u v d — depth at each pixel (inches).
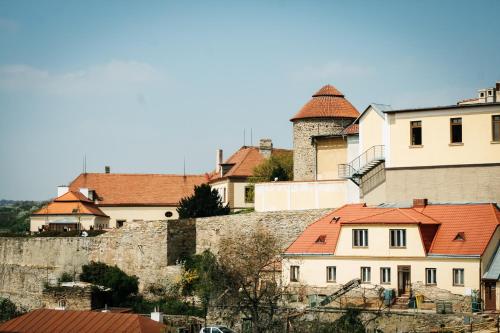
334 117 4269.2
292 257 3230.8
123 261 3973.9
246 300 3019.2
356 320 2842.0
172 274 3796.8
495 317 2736.2
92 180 5393.7
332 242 3201.3
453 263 2935.5
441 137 3329.2
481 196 3248.0
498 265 2915.8
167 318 3277.6
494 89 3651.6
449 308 2832.2
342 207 3388.3
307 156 4296.3
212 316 3132.4
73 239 4136.3
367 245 3095.5
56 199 4918.8
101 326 2957.7
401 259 3024.1
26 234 4441.4
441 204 3213.6
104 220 5007.4
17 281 4306.1
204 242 3853.3
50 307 3865.7
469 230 3016.7
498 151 3230.8
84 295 3757.4
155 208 5265.8
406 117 3403.1
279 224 3644.2
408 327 2783.0
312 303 3021.7
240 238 3523.6
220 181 4987.7
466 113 3287.4
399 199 3400.6
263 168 4724.4
